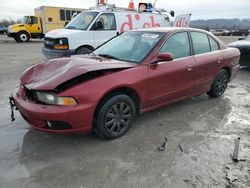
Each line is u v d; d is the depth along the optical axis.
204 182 2.75
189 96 4.73
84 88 3.16
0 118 4.29
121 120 3.66
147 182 2.74
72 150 3.35
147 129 3.97
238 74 8.17
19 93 3.56
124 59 4.04
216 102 5.30
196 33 4.84
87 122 3.24
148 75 3.79
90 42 8.47
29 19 21.50
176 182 2.75
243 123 4.29
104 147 3.43
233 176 2.86
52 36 8.30
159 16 10.10
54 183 2.72
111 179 2.79
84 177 2.82
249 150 3.41
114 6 9.45
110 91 3.41
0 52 13.70
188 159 3.17
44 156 3.20
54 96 3.09
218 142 3.61
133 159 3.16
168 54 3.77
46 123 3.16
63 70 3.41
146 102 3.90
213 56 5.01
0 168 2.95
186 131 3.94
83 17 8.97
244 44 8.20
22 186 2.66
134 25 9.33
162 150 3.37
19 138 3.63
